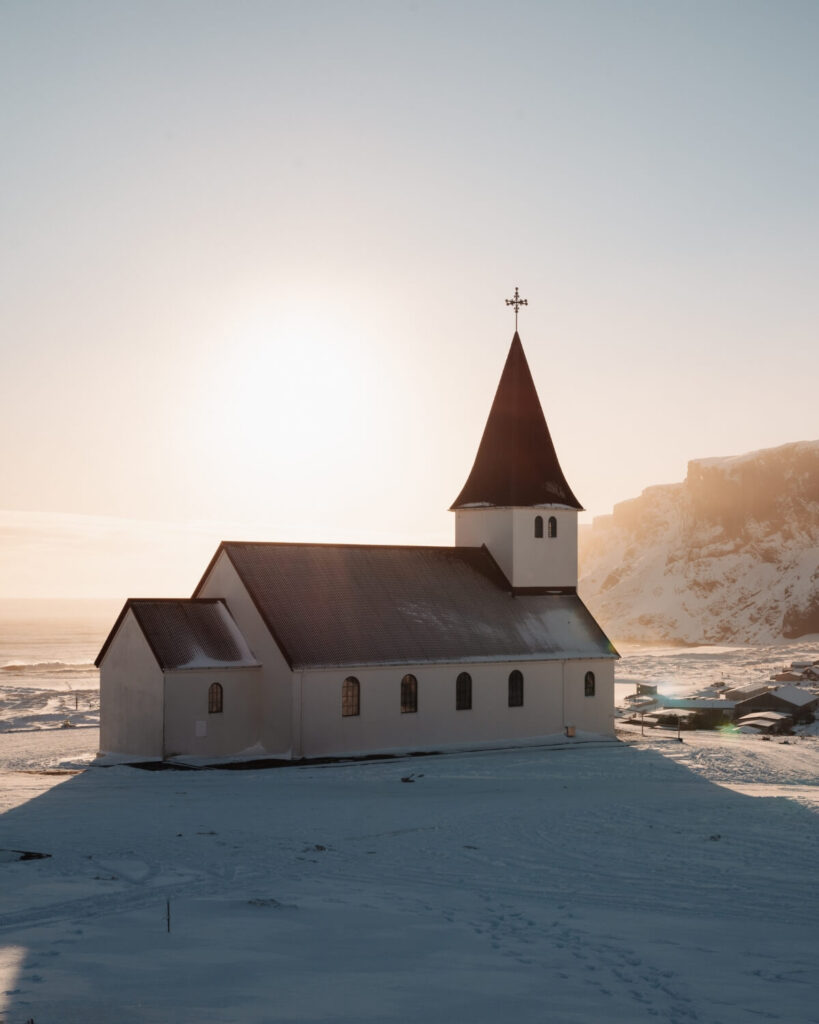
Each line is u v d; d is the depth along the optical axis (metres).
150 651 54.53
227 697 55.91
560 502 70.69
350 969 17.92
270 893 23.95
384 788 45.12
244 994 16.38
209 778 48.50
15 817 35.25
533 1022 15.53
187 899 22.97
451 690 61.22
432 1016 15.67
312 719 55.53
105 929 20.11
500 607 66.75
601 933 20.80
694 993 17.05
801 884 25.88
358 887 25.08
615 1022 15.61
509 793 43.41
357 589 61.69
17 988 16.33
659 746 65.06
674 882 26.08
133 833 31.75
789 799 41.34
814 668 168.62
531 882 26.00
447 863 28.31
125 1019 15.08
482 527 70.50
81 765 54.12
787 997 16.89
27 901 22.36
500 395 71.88
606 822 35.09
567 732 66.06
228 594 59.41
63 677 192.75
